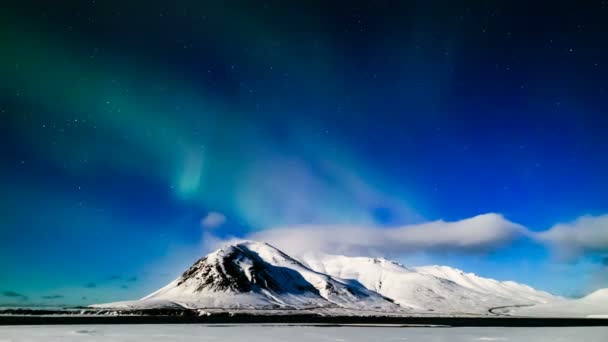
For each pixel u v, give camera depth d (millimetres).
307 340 52094
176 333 61906
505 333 65938
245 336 57250
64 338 53125
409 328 79000
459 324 101438
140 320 120125
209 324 92688
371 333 64125
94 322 104125
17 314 182375
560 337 59000
